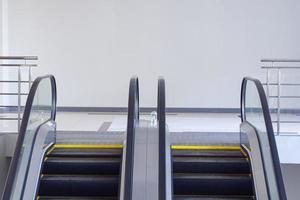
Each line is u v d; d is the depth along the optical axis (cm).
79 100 819
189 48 810
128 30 811
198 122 670
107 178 388
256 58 802
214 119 715
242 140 456
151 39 810
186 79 813
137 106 425
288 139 467
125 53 813
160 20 807
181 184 386
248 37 803
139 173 354
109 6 809
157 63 812
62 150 440
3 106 754
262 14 802
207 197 377
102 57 815
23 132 335
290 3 797
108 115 768
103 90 818
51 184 382
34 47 807
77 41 812
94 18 810
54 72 811
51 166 405
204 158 418
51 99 478
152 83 809
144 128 417
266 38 802
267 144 344
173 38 809
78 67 815
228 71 808
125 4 808
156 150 378
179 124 643
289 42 802
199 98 815
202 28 806
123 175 338
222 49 806
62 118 716
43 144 400
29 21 805
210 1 802
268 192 342
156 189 343
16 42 802
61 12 807
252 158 388
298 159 466
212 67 809
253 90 415
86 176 395
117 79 816
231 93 809
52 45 810
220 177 389
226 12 803
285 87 793
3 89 779
